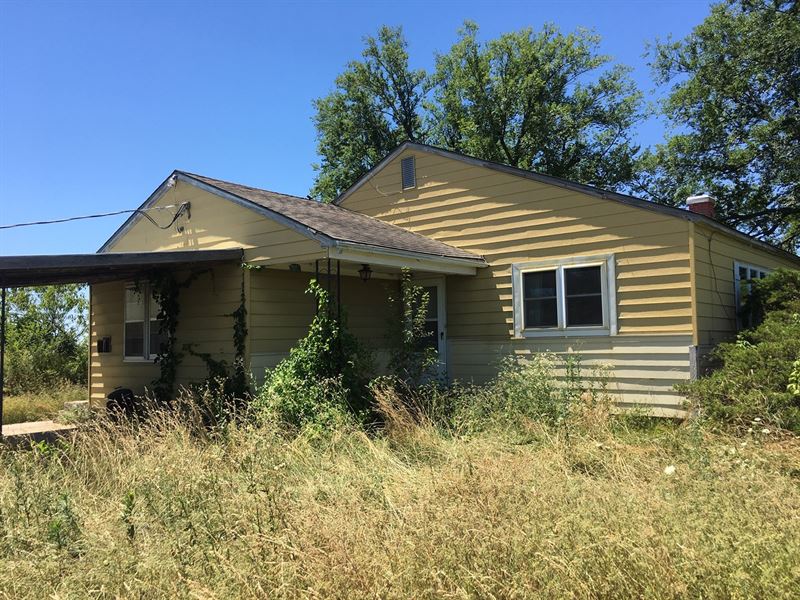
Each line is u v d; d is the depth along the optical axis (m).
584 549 2.95
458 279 11.84
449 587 2.86
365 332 11.92
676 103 24.81
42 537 3.81
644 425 8.84
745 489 3.66
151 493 4.23
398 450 6.54
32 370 18.30
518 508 3.52
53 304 20.56
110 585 3.17
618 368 9.73
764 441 5.49
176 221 11.44
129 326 12.21
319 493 4.37
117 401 10.89
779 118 22.59
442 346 11.91
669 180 25.45
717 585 2.70
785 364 6.88
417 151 12.72
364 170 31.14
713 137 24.06
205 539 3.52
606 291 9.94
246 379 9.75
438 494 3.80
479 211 11.64
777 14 22.03
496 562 2.99
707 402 7.10
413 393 9.28
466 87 29.83
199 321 10.64
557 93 29.66
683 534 3.06
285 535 3.31
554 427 7.03
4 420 12.42
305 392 8.23
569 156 29.91
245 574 2.98
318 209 11.91
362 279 11.95
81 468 5.47
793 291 10.07
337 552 3.05
